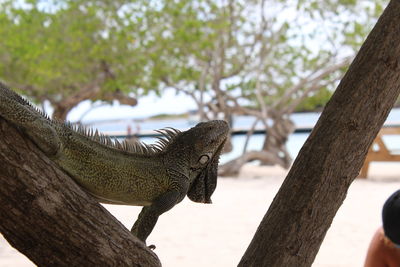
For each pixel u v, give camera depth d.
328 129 2.86
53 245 2.55
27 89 17.92
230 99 19.70
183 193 3.38
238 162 17.47
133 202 3.26
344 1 17.36
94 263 2.65
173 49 17.38
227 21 18.41
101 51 15.70
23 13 16.95
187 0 17.36
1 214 2.42
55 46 16.28
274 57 20.77
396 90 2.84
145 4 16.78
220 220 9.47
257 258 2.89
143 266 2.83
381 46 2.80
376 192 12.56
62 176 2.59
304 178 2.87
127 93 18.25
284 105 19.83
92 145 3.07
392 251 3.51
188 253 7.16
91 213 2.64
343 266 6.52
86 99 15.96
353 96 2.82
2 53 17.91
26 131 2.60
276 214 2.92
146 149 3.36
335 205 2.88
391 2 2.85
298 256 2.85
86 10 17.45
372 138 2.87
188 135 3.50
